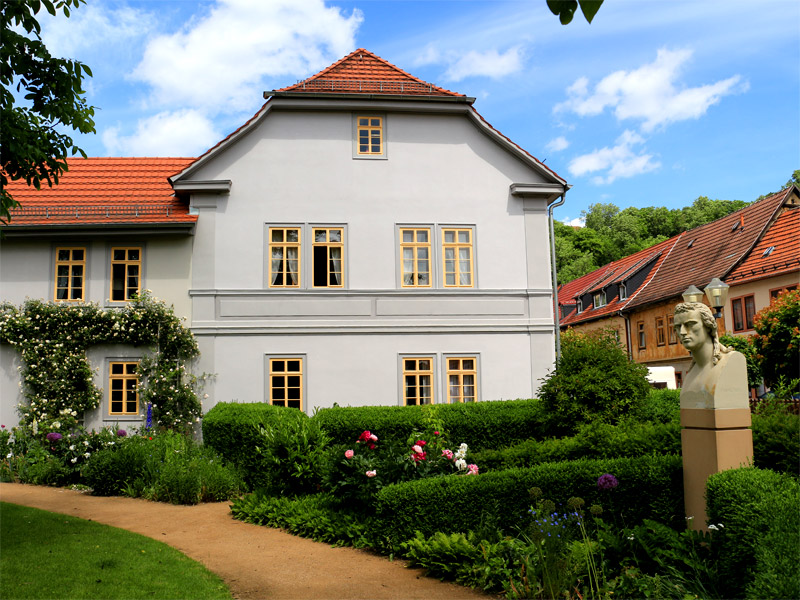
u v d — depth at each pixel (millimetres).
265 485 11164
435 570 6871
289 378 16688
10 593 5770
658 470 7133
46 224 15984
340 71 18453
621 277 37000
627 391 10758
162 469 11914
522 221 17938
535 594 5895
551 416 11055
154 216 16812
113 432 14328
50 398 15797
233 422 12469
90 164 19344
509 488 7395
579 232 59125
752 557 5375
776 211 27641
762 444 6871
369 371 16906
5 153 7953
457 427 13602
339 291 17016
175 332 16188
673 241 37312
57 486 12859
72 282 16562
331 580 6762
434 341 17203
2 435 14953
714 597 5492
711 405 6629
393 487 7754
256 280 16812
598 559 6242
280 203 17141
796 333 15828
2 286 16375
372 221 17406
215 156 17047
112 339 16188
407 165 17703
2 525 8406
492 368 17312
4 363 16094
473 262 17625
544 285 17750
